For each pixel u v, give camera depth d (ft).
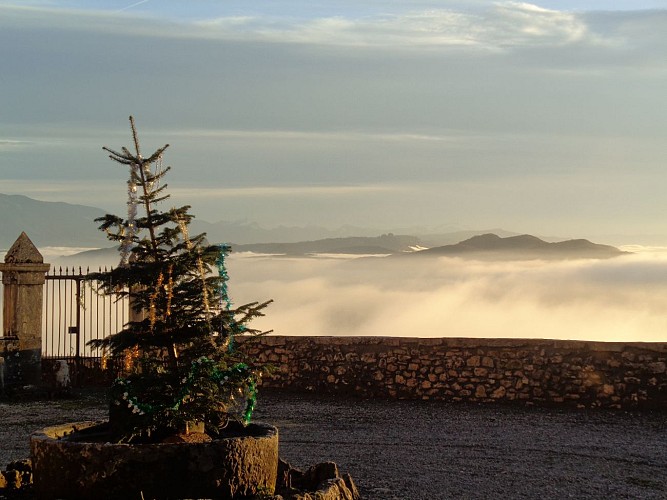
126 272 28.71
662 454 41.32
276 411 54.08
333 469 30.71
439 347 58.23
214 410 29.40
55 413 54.65
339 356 60.59
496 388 56.75
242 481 26.73
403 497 32.60
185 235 29.27
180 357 29.68
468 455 41.04
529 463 39.24
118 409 29.04
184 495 26.03
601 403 54.24
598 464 39.11
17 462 31.78
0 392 61.11
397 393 58.90
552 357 55.67
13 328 62.85
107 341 29.58
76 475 26.20
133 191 28.66
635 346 53.93
